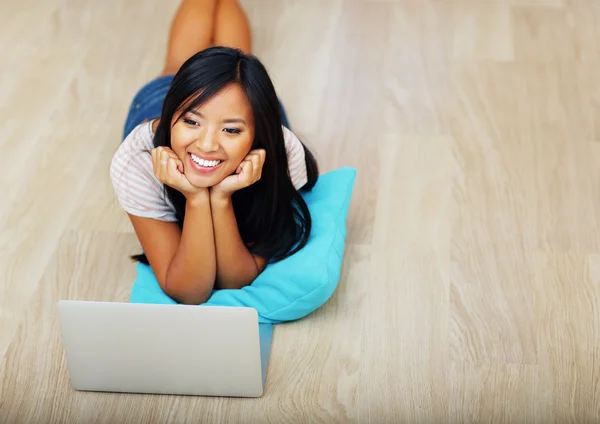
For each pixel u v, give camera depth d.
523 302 2.00
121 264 2.10
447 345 1.90
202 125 1.65
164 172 1.71
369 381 1.83
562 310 1.98
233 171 1.73
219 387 1.77
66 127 2.50
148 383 1.78
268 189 1.84
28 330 1.94
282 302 1.88
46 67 2.71
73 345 1.73
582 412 1.77
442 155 2.42
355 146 2.45
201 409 1.77
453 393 1.80
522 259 2.11
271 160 1.77
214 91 1.62
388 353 1.88
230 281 1.91
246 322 1.67
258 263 1.94
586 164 2.38
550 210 2.24
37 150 2.42
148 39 2.82
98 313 1.68
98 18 2.91
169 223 1.88
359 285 2.04
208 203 1.75
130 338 1.71
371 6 2.99
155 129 1.82
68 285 2.05
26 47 2.79
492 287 2.03
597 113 2.56
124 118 2.53
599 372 1.84
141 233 1.88
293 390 1.81
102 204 2.26
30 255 2.12
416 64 2.75
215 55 1.64
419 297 2.01
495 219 2.22
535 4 3.00
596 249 2.13
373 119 2.54
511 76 2.70
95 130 2.49
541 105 2.59
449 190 2.30
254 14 2.94
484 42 2.83
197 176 1.70
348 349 1.89
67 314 1.69
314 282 1.85
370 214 2.24
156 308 1.67
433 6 2.99
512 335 1.92
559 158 2.40
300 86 2.66
